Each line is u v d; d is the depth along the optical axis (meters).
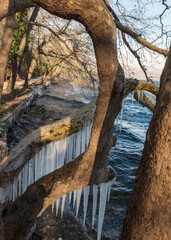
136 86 2.78
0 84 6.90
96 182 2.57
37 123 11.90
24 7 3.45
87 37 9.66
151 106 3.88
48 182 2.42
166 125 0.77
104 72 2.00
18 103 12.11
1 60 6.77
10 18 6.79
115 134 13.98
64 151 3.21
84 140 3.24
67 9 1.47
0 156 3.55
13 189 3.53
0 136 6.42
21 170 3.32
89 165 2.40
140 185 0.84
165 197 0.74
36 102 17.16
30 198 2.39
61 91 25.30
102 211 3.43
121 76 2.08
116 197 6.64
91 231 4.98
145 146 0.89
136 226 0.81
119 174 8.31
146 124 18.38
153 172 0.78
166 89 0.82
